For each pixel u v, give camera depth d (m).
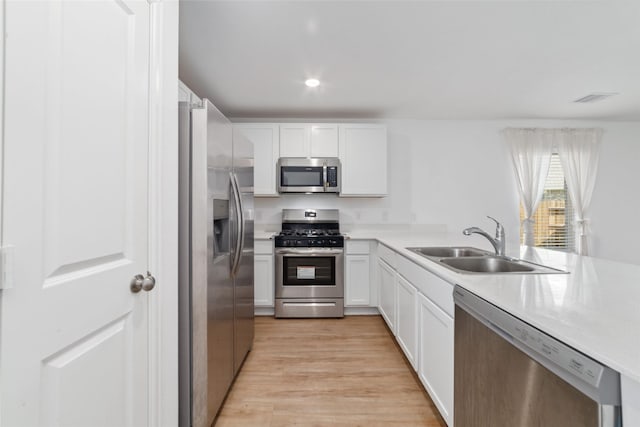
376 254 3.36
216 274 1.67
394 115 3.73
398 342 2.45
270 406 1.85
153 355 1.11
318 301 3.33
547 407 0.87
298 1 1.70
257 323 3.18
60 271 0.73
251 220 2.54
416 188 3.91
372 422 1.71
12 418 0.62
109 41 0.88
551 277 1.42
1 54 0.59
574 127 3.89
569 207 3.96
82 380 0.80
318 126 3.54
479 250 2.32
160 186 1.14
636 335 0.79
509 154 3.91
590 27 1.94
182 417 1.50
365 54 2.29
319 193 3.86
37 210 0.67
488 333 1.16
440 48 2.20
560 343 0.81
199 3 1.71
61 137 0.72
